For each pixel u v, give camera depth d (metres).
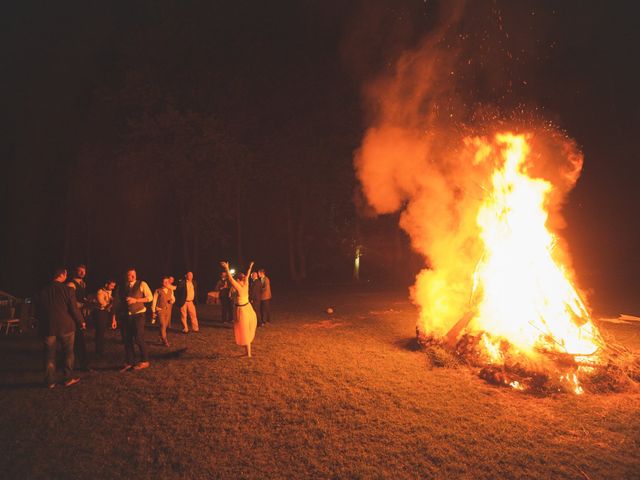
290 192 29.88
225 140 23.70
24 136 29.14
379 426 5.69
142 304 8.52
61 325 7.36
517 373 7.46
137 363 8.60
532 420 5.86
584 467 4.66
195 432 5.59
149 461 4.88
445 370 8.14
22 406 6.48
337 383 7.42
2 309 12.84
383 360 8.88
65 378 7.47
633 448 5.07
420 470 4.64
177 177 23.84
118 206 30.78
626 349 8.48
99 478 4.54
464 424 5.73
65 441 5.37
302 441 5.31
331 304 18.02
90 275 31.47
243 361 8.88
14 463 4.85
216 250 34.31
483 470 4.62
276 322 13.61
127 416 6.11
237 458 4.92
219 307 17.36
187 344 10.52
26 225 31.44
